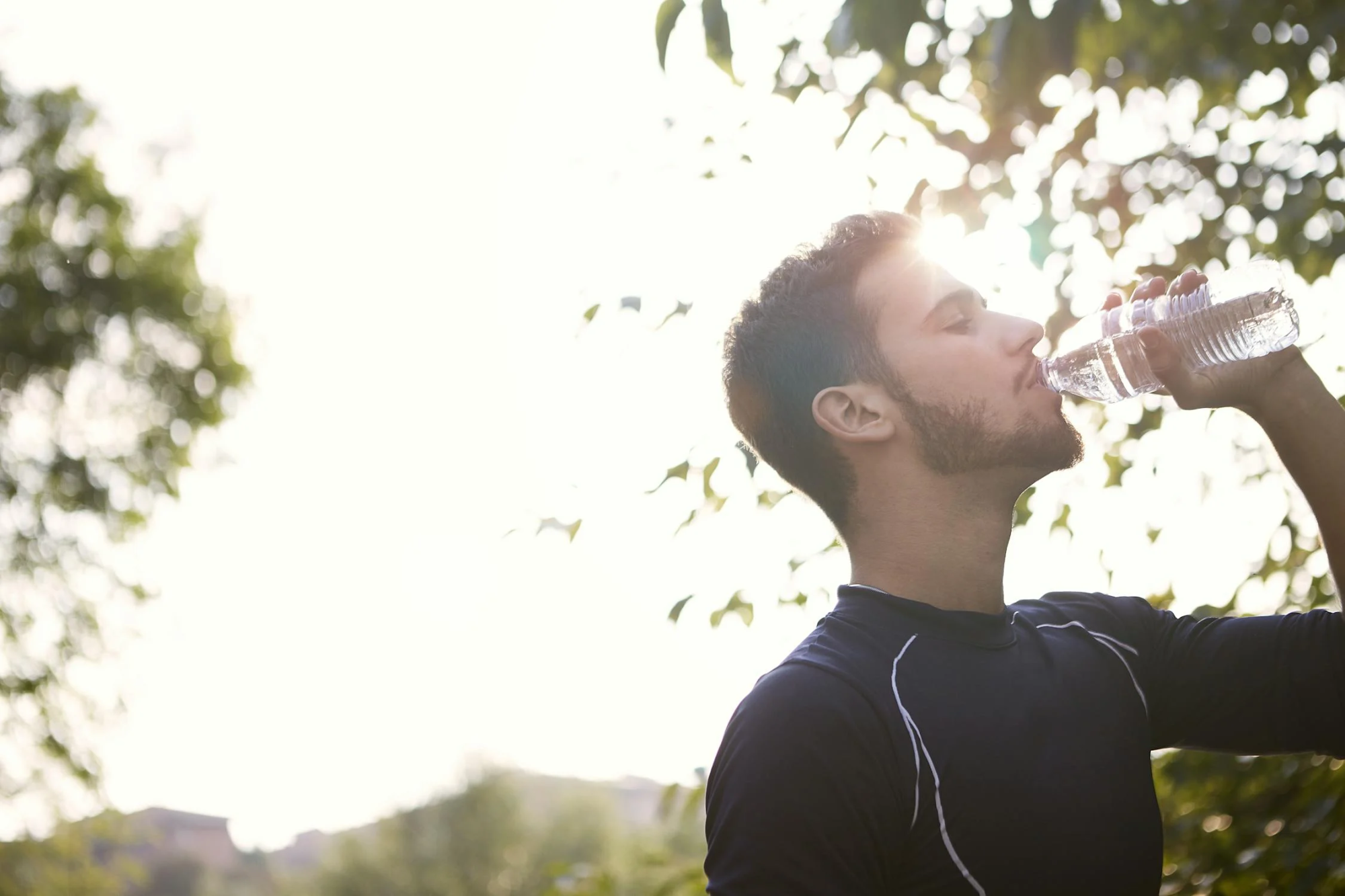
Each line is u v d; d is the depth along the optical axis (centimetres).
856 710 124
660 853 323
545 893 324
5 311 1509
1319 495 145
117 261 1570
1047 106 312
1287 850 258
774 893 117
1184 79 321
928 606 137
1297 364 148
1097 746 132
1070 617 150
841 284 151
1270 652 147
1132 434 321
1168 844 287
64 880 1438
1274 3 283
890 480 145
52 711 1433
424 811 3167
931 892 122
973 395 142
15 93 1510
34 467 1503
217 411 1636
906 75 292
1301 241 319
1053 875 123
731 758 125
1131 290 316
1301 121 323
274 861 5041
